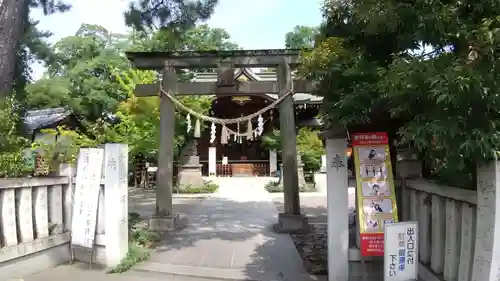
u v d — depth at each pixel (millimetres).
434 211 4527
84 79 19266
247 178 24875
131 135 13266
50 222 6305
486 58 3037
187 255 6984
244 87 9383
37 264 5832
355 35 4984
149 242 7797
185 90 9461
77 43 20312
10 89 6660
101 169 6348
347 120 4539
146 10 9031
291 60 9188
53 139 9078
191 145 19109
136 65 9461
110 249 6188
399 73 3451
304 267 6238
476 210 3547
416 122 3494
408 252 4070
